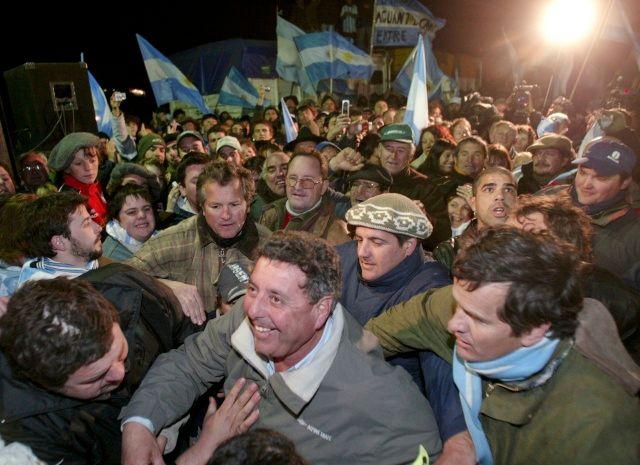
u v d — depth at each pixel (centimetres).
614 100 789
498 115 742
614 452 113
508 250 118
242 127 864
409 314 165
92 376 135
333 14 1414
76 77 534
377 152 464
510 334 120
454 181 374
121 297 171
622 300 163
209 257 251
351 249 218
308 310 140
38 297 131
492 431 140
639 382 119
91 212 345
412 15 978
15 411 139
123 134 626
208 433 153
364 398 144
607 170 244
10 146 535
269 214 343
